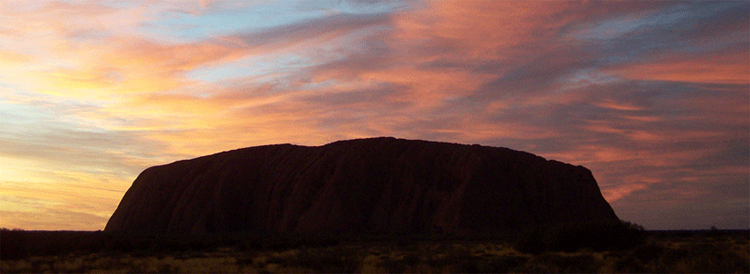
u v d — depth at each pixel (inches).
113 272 787.4
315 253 979.3
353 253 1042.7
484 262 792.3
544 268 717.3
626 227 1074.1
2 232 1054.4
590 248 1050.1
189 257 1099.3
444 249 1226.6
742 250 968.3
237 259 957.2
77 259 1026.1
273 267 844.0
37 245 1208.8
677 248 973.8
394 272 738.2
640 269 697.0
